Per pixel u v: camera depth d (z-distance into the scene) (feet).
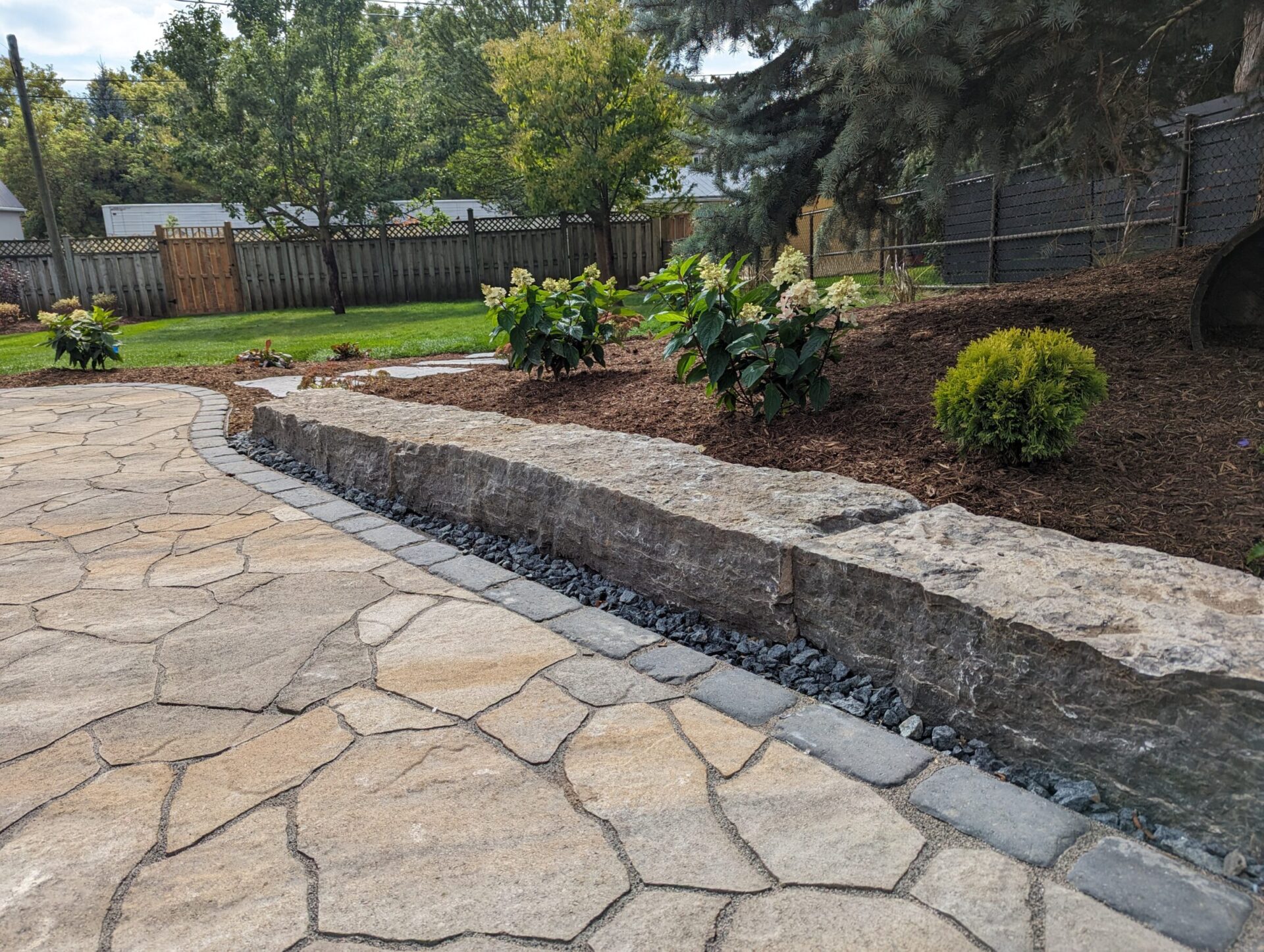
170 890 4.81
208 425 19.92
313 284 59.11
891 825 5.25
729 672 7.38
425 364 27.20
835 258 45.47
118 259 55.06
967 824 5.24
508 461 11.19
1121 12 12.87
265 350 30.50
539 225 60.44
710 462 10.68
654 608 9.08
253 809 5.57
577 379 18.63
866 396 13.23
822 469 10.75
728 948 4.27
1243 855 4.93
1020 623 5.89
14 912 4.66
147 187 132.67
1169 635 5.51
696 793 5.62
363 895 4.73
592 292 18.86
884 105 13.78
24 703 7.06
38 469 15.83
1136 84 15.30
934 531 7.75
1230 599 6.03
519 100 52.01
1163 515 8.25
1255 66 17.74
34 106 137.18
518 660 7.68
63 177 126.62
